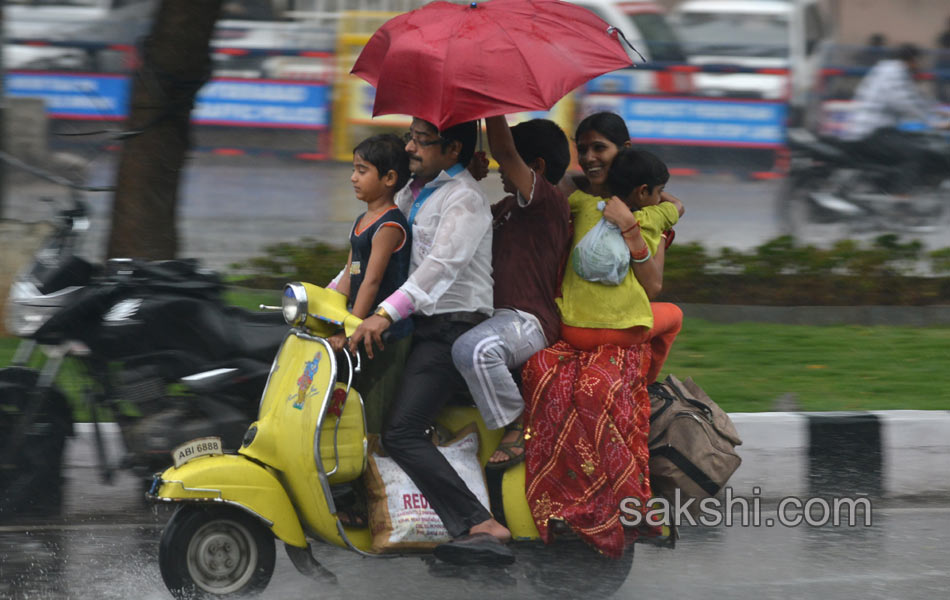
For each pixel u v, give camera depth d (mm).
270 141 43125
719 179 42375
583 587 12383
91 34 41844
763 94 42406
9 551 13289
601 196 12602
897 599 12383
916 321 24031
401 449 11703
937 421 16703
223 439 13750
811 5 45781
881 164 36406
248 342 13836
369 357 11305
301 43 43188
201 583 11523
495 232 12258
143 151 19656
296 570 12656
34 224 20328
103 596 11945
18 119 34719
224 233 30750
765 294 24453
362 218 11898
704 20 43344
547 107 10906
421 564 12914
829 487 16438
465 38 11086
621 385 12070
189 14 19188
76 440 14938
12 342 19719
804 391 18906
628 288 12211
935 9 53781
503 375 11703
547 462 12023
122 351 13680
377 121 43156
